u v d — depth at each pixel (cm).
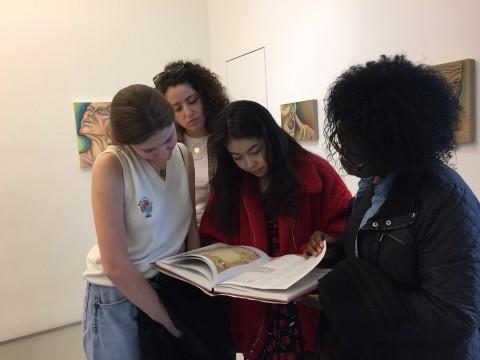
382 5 215
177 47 345
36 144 295
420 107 75
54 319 310
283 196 119
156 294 111
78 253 315
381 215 85
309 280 97
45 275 305
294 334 125
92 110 310
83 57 306
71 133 306
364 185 101
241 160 118
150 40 331
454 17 185
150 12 329
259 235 125
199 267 107
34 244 300
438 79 80
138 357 122
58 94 299
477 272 73
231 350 129
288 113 284
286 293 88
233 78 342
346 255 99
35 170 296
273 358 128
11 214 291
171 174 120
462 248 74
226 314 127
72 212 311
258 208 126
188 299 118
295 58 276
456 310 73
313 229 128
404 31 206
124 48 321
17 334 299
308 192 122
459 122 81
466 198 77
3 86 282
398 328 79
